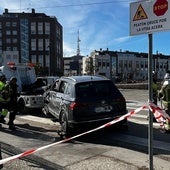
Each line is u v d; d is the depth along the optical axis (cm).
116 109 1038
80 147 887
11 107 1181
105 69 12681
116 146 887
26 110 1611
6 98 1185
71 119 1002
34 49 11162
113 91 1061
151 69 539
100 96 1031
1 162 612
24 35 11131
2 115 1253
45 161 757
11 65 1884
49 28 11212
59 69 12075
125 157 767
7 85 1186
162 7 502
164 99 1006
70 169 694
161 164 705
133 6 546
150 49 535
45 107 1348
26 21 11156
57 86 1209
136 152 812
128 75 12650
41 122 1331
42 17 11200
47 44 11169
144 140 952
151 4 518
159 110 582
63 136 1024
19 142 967
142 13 532
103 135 1034
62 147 890
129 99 2494
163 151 815
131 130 1102
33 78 1944
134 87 4391
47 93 1314
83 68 12688
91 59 12275
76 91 1034
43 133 1103
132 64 13412
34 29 11181
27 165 732
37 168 710
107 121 1016
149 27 523
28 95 1630
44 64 11150
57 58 11681
